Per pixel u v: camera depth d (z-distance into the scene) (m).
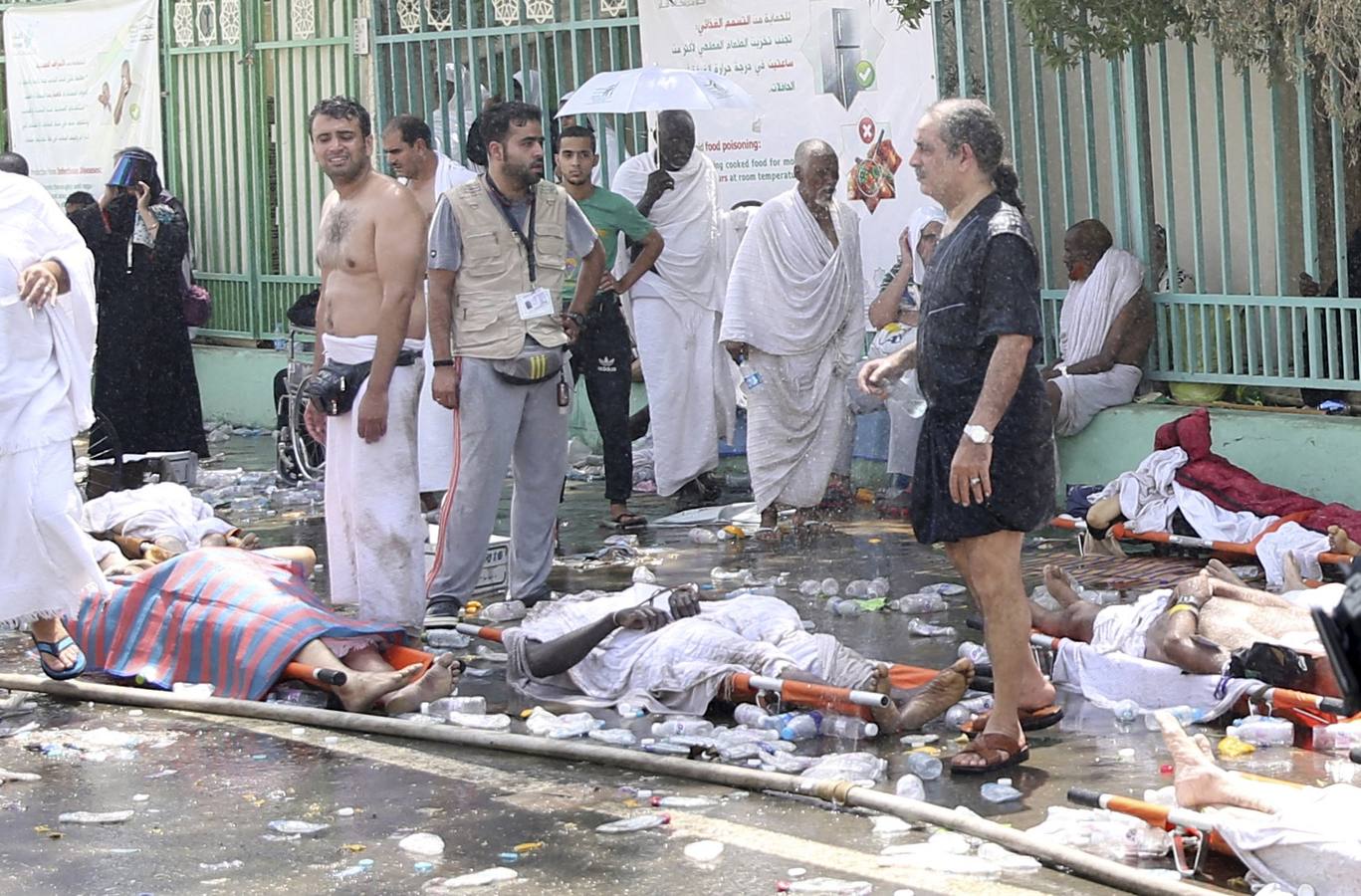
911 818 5.04
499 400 7.91
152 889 4.72
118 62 15.98
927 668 6.68
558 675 6.71
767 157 11.69
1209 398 9.90
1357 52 8.72
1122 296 9.94
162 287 12.45
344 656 6.73
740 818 5.17
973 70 10.64
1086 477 10.05
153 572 7.02
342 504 7.55
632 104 10.53
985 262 5.39
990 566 5.56
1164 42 9.79
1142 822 4.85
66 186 16.67
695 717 6.27
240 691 6.63
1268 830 4.49
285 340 14.80
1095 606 6.69
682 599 6.57
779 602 6.64
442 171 9.82
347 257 7.38
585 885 4.67
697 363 10.81
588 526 10.33
